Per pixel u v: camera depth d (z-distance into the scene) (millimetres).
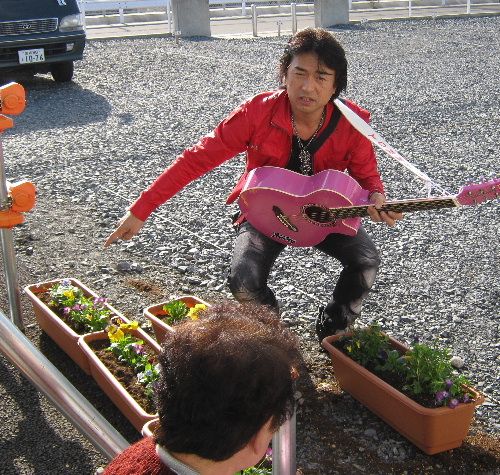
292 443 1789
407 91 11375
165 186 3416
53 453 3322
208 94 11344
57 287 4340
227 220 6203
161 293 4895
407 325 4508
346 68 3279
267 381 1382
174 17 17953
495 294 4914
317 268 5281
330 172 3396
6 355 2254
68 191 6887
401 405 3287
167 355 1435
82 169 7590
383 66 13500
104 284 5008
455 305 4766
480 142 8664
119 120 9766
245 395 1368
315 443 3385
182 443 1391
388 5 23141
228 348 1381
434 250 5633
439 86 11703
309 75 3201
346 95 11141
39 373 2221
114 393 3494
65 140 8750
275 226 3574
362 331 3654
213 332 1424
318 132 3436
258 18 22031
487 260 5441
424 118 9750
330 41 3199
